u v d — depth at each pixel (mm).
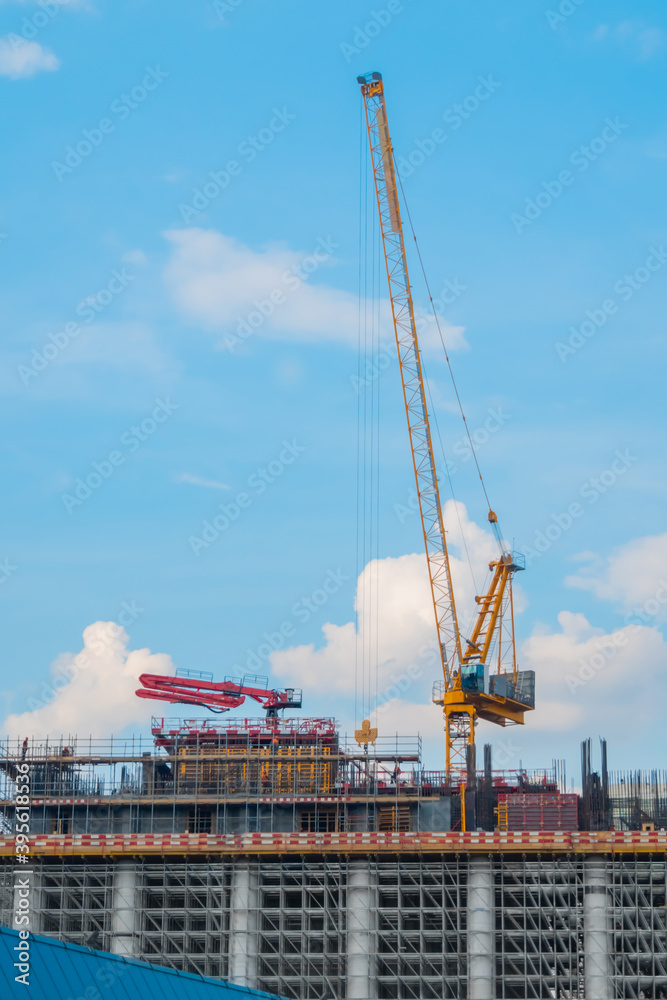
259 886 107250
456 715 169500
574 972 106375
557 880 108125
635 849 103562
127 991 61438
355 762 119500
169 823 117250
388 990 105812
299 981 104312
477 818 117938
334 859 107625
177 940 108375
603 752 118625
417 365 166500
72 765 120500
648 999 105375
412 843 105000
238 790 118875
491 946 103562
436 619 169625
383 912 105375
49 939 60188
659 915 105875
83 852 107000
